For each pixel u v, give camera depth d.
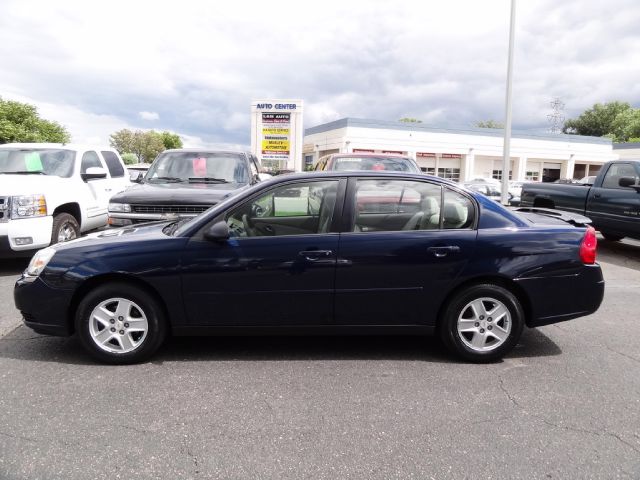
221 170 8.05
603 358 4.06
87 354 4.01
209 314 3.80
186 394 3.31
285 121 21.05
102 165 9.28
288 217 3.87
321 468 2.50
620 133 69.44
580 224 4.18
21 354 3.99
